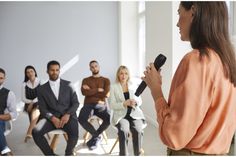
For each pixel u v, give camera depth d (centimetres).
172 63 381
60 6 666
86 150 365
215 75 93
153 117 477
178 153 101
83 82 404
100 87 399
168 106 99
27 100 423
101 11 679
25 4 654
